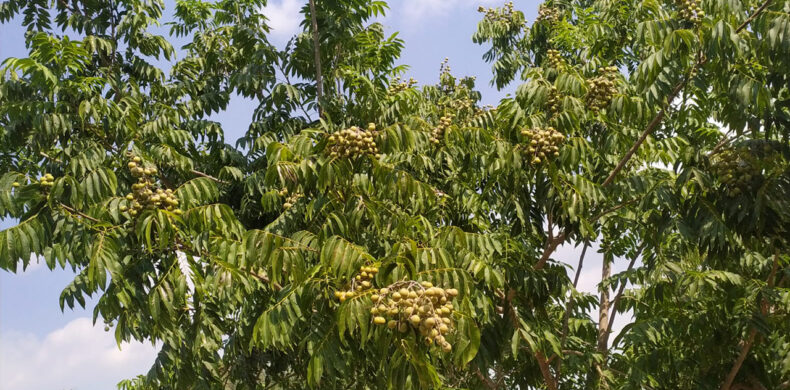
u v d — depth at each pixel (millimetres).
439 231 5512
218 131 8000
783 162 6121
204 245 4750
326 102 7555
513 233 6266
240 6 8930
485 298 4820
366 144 4695
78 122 6949
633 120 6262
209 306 6562
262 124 7984
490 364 5797
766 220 5922
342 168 4711
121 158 6711
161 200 4445
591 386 7652
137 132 6809
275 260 4266
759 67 5754
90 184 4348
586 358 7578
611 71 6160
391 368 3533
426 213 6449
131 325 5387
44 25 8805
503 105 6145
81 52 6820
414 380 3648
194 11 9250
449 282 4047
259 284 6121
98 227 4477
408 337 3395
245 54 8102
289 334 4648
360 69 8188
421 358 3395
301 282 4336
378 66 8273
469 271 4801
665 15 5836
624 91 6555
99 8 8734
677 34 5293
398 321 3379
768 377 7391
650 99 5848
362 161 4789
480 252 5527
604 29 8211
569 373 8812
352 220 4918
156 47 8898
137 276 5098
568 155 5492
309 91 8148
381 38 8734
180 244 4762
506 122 5910
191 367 6641
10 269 4105
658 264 6344
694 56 5777
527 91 5957
